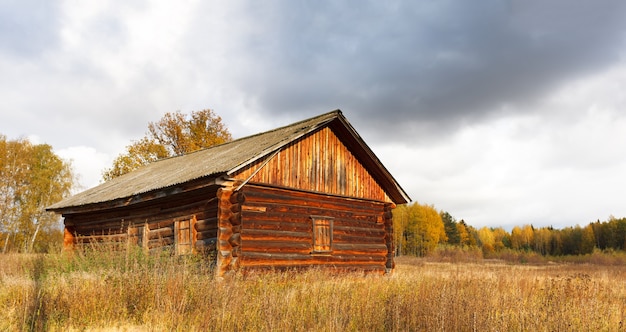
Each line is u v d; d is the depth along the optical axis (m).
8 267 16.23
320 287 11.83
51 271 13.57
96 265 14.02
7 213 46.25
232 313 9.03
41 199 49.34
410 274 18.02
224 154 17.92
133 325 8.88
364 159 19.23
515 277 16.22
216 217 14.95
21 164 47.91
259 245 14.84
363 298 10.47
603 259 58.78
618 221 106.50
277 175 15.70
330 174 17.70
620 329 9.06
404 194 20.22
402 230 93.12
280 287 12.81
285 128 19.34
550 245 118.25
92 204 18.83
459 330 8.27
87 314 9.24
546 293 12.48
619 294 14.95
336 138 18.30
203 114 48.09
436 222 95.25
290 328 8.49
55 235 50.47
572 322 8.89
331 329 8.34
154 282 10.12
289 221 15.96
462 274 16.80
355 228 18.52
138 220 18.31
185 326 8.75
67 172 52.22
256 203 15.05
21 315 8.63
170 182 15.57
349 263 17.83
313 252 16.41
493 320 8.51
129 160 44.00
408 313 9.05
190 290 10.16
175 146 47.00
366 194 19.22
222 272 13.66
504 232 157.88
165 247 16.55
